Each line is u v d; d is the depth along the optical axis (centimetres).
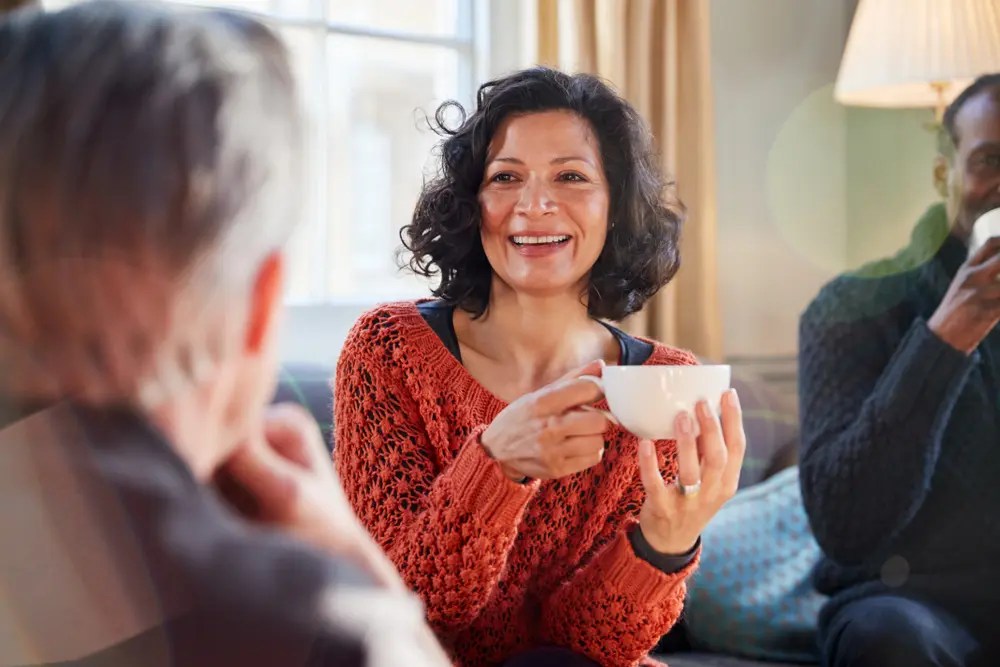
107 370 35
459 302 144
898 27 209
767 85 289
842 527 166
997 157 168
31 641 34
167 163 35
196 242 35
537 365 140
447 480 117
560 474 110
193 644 33
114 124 34
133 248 34
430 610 116
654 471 109
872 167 292
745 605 183
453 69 260
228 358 37
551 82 138
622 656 125
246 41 38
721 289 283
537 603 135
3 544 34
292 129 38
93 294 35
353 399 134
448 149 142
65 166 34
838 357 171
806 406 174
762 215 289
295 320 231
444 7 259
